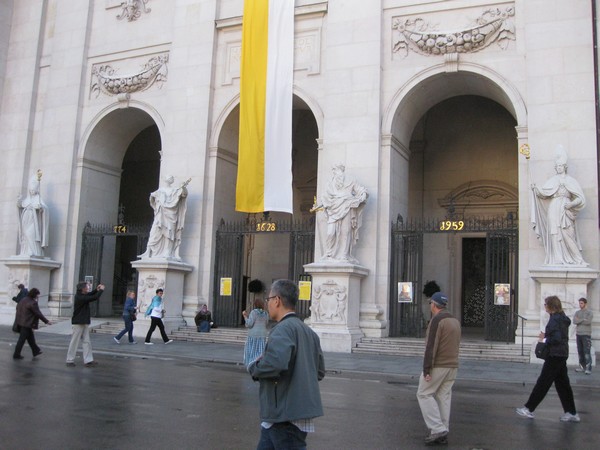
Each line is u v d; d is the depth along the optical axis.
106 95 25.67
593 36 17.48
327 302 18.75
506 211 25.09
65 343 18.28
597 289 16.45
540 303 16.55
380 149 20.19
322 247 19.83
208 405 9.24
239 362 15.24
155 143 33.28
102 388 10.45
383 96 20.48
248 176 21.00
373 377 13.41
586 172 17.20
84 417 8.09
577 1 18.11
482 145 25.75
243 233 22.28
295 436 4.49
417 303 19.75
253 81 21.52
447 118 26.36
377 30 20.59
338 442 7.19
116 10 26.05
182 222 22.08
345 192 19.27
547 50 18.17
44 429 7.36
